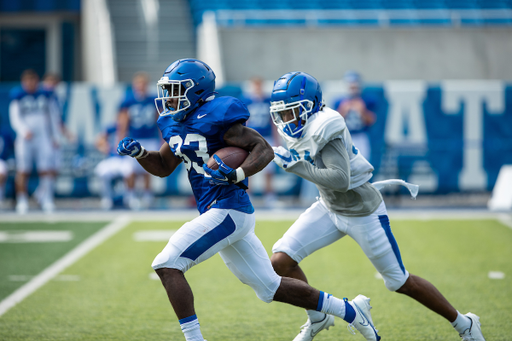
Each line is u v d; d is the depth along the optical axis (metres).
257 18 51.31
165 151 11.45
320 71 47.41
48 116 32.06
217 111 10.34
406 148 34.44
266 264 10.90
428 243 22.95
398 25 48.44
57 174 34.69
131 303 15.57
